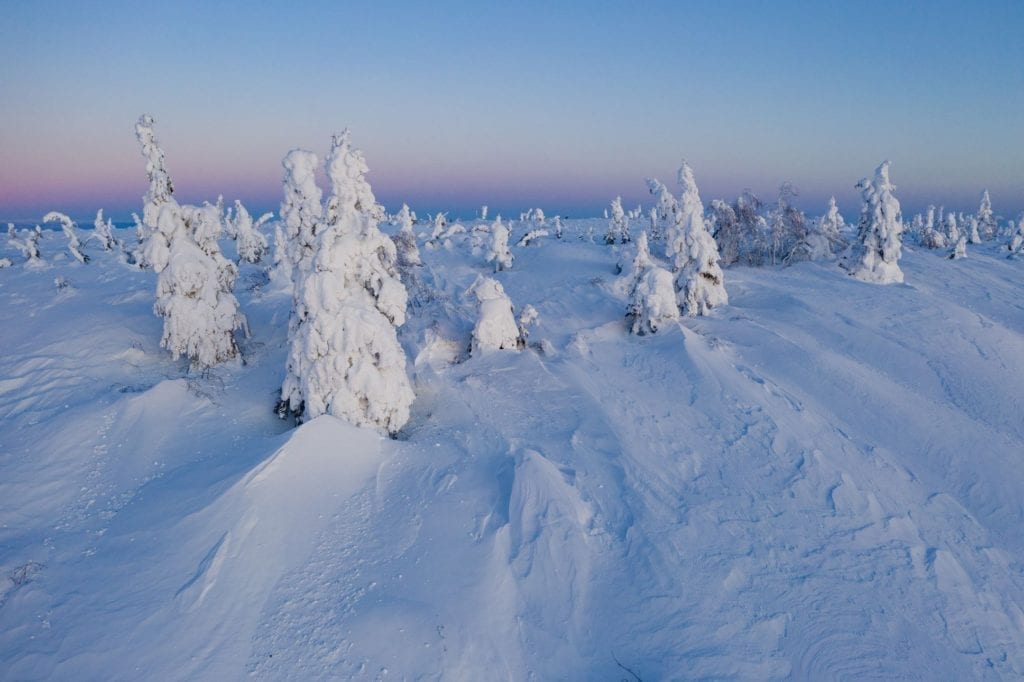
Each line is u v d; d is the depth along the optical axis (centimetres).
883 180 3784
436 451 1591
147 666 963
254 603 1080
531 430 1773
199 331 2091
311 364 1670
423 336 2466
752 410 1992
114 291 3456
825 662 1041
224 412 1867
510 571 1169
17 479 1521
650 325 2838
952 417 2152
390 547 1226
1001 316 3434
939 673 1055
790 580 1230
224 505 1267
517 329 2447
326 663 966
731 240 4466
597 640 1063
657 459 1688
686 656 1023
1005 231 7812
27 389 2081
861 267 3925
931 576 1288
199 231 2111
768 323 3017
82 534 1305
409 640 997
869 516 1484
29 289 3625
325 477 1393
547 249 4956
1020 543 1522
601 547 1273
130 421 1752
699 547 1295
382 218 1778
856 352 2684
